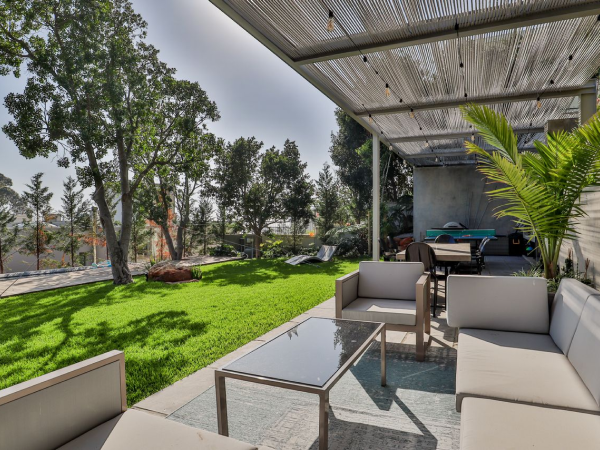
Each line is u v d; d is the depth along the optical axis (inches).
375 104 256.2
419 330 119.6
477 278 106.9
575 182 126.9
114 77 372.2
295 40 162.4
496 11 142.9
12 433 42.9
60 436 47.6
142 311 218.5
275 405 93.6
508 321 103.0
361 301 138.3
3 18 332.8
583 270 165.2
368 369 114.7
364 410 89.7
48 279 387.5
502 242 443.8
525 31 161.9
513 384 68.0
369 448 74.1
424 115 285.3
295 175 677.9
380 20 147.9
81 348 150.6
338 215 663.8
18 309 242.8
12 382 117.9
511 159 143.3
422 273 140.7
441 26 153.3
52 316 216.4
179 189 622.5
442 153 446.3
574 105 270.2
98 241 608.4
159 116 462.0
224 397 72.2
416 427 81.5
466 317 106.4
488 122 142.7
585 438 50.2
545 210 128.8
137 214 575.5
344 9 139.6
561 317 90.6
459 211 504.4
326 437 62.3
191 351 137.9
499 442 49.4
